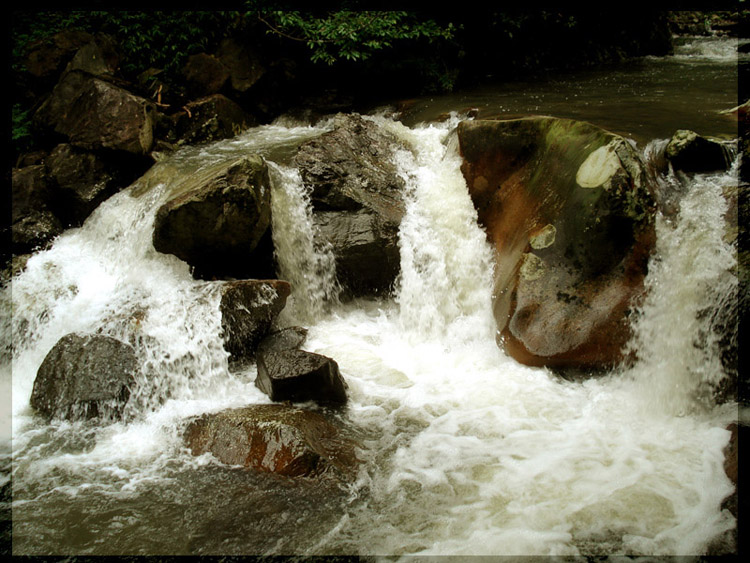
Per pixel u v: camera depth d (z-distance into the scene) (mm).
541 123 5316
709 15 15922
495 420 4137
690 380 4102
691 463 3592
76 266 6188
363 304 5926
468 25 10508
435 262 5633
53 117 7812
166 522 3400
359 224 5762
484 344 5023
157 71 8984
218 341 4840
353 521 3332
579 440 3877
